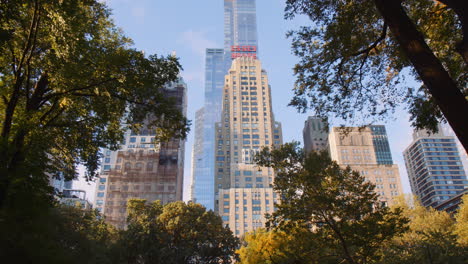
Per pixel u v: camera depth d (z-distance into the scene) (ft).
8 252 39.04
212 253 178.70
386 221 92.22
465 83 50.85
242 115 524.11
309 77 55.52
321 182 94.79
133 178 346.74
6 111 53.98
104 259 100.63
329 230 96.84
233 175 458.91
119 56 56.39
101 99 63.52
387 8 29.37
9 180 46.24
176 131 70.18
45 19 52.65
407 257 106.11
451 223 187.73
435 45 53.83
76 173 73.67
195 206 191.21
